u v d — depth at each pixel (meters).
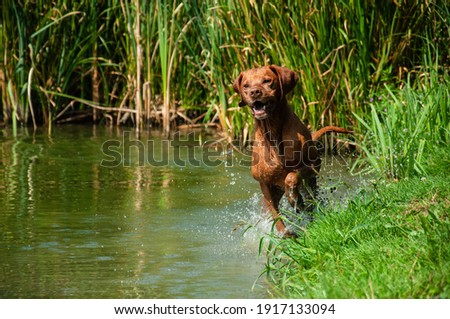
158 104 12.59
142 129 12.27
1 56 12.40
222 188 8.49
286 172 6.80
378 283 4.62
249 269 5.80
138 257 6.09
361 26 9.85
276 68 6.84
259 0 10.14
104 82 12.77
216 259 6.06
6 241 6.50
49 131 12.05
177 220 7.21
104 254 6.17
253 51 10.23
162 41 11.84
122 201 7.89
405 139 7.84
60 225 7.00
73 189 8.38
